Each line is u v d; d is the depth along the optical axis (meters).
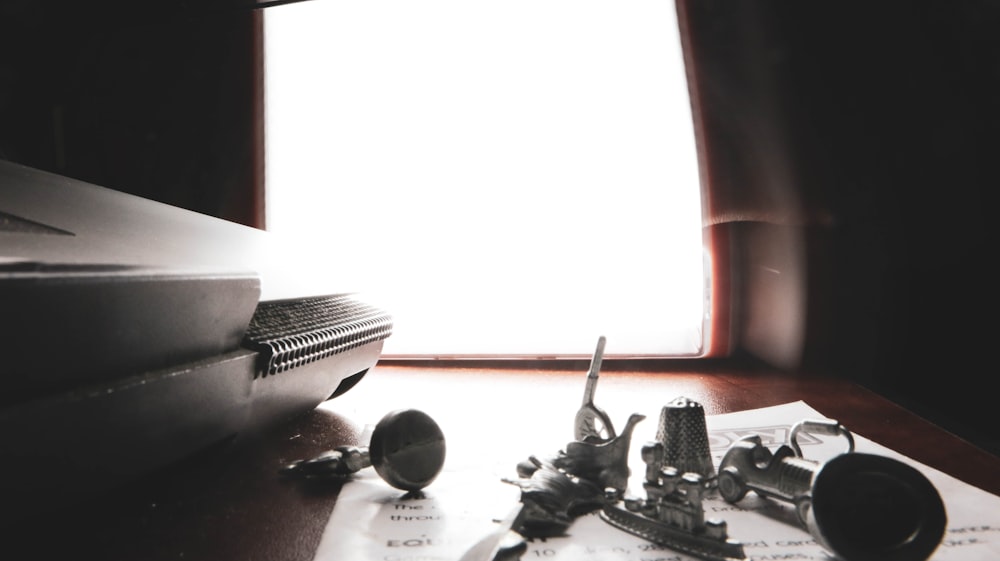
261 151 1.58
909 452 0.72
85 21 1.57
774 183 1.34
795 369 1.34
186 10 1.55
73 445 0.42
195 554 0.49
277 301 0.76
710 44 1.36
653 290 1.46
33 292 0.37
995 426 1.09
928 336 1.20
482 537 0.48
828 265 1.31
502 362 1.48
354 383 1.03
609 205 1.47
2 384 0.37
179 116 1.59
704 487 0.50
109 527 0.54
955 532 0.50
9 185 0.64
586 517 0.57
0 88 1.56
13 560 0.47
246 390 0.63
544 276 1.49
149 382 0.48
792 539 0.50
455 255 1.52
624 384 1.24
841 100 1.28
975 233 1.16
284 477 0.68
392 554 0.49
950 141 1.17
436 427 0.63
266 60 1.57
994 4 1.10
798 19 1.30
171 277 0.49
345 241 1.57
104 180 1.61
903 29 1.20
